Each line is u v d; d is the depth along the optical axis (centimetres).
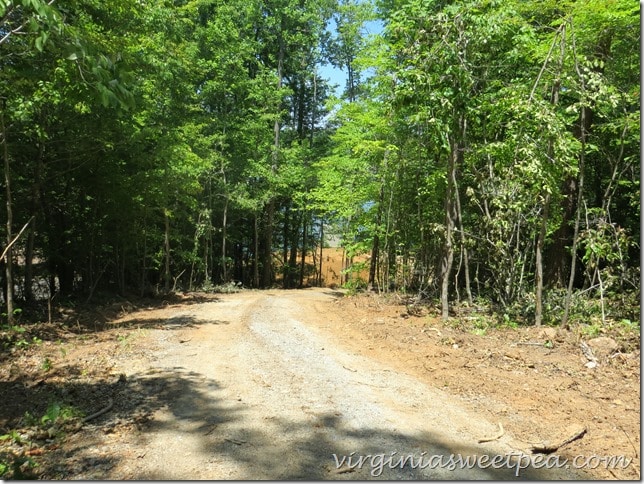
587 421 411
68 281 1311
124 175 1177
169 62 1234
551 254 1041
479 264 1052
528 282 979
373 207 1319
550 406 445
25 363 619
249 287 2403
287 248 3014
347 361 624
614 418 414
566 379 514
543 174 673
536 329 705
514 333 700
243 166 2064
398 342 708
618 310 779
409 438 385
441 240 932
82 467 337
